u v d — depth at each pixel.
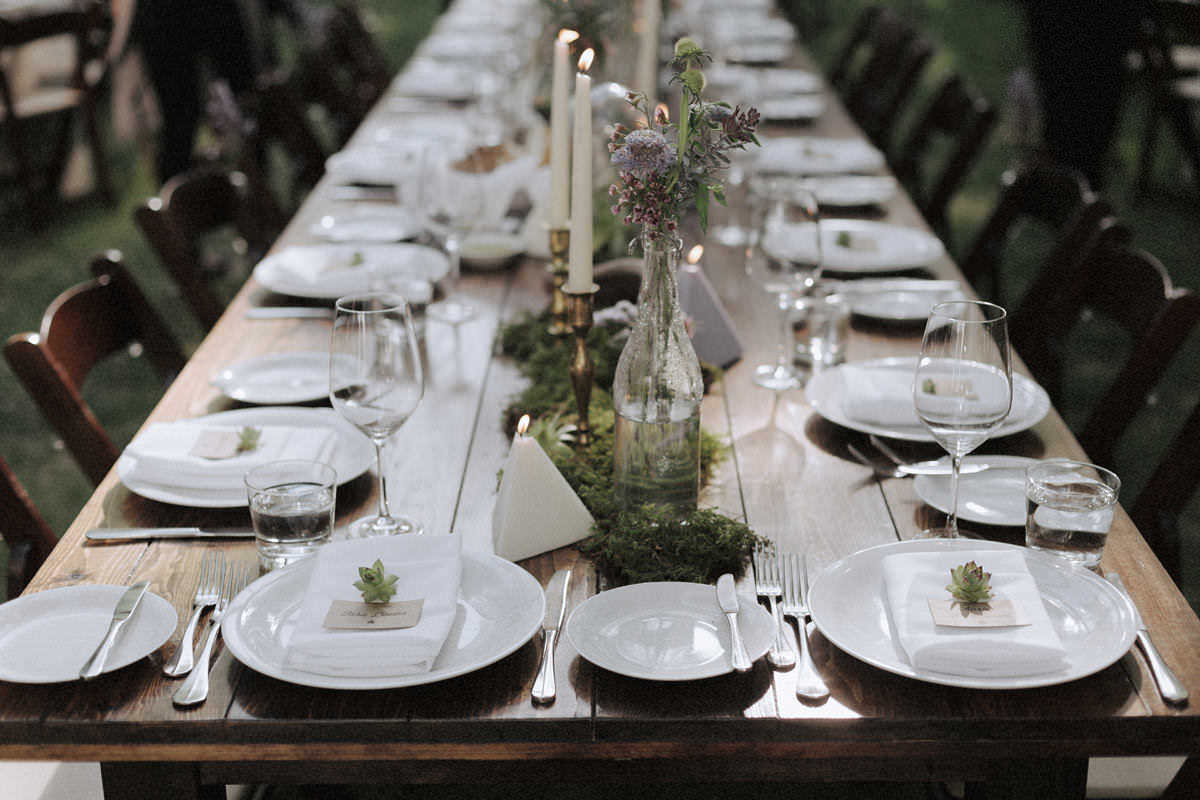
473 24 5.05
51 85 5.73
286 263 2.34
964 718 1.14
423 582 1.26
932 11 9.27
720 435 1.73
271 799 1.88
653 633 1.25
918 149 3.94
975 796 1.39
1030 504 1.39
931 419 1.35
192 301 2.57
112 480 1.61
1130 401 1.94
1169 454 1.75
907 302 2.21
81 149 5.80
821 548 1.44
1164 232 5.10
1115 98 5.01
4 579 2.90
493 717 1.14
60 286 4.64
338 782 1.24
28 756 1.15
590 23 2.49
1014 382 1.84
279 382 1.89
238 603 1.26
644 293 1.40
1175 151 6.12
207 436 1.63
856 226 2.61
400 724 1.13
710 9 5.30
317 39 4.85
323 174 3.83
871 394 1.73
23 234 5.16
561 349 1.90
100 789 1.59
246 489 1.48
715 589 1.30
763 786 2.20
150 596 1.29
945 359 1.34
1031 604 1.23
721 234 2.69
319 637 1.17
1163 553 1.75
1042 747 1.15
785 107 3.63
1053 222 2.71
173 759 1.15
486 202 2.22
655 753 1.16
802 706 1.15
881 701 1.16
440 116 3.65
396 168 2.98
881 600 1.31
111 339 2.10
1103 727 1.14
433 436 1.74
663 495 1.45
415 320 2.12
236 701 1.16
